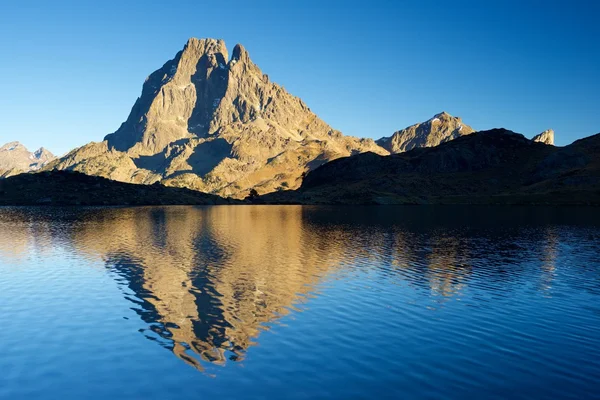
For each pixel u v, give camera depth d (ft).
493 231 372.58
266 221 481.05
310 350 98.68
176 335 108.06
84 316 122.72
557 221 481.87
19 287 155.94
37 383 81.97
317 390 79.61
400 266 201.77
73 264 200.44
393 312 128.47
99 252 236.84
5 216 539.70
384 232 360.48
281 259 218.18
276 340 104.83
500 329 113.91
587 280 173.99
